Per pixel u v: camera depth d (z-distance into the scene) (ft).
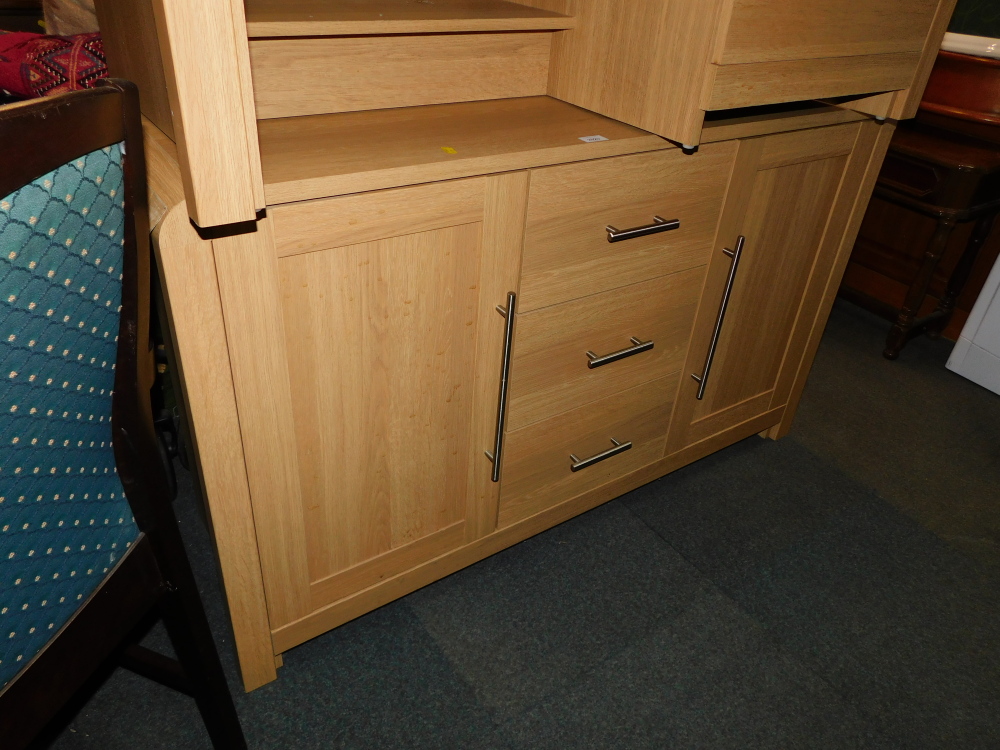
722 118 4.06
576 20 3.92
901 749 3.92
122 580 2.68
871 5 3.82
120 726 3.78
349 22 3.15
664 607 4.66
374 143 3.26
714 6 3.24
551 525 4.97
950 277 7.63
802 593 4.84
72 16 4.94
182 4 2.21
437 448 3.95
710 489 5.72
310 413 3.33
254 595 3.65
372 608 4.26
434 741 3.80
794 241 4.96
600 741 3.85
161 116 2.98
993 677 4.35
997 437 6.54
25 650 2.31
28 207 1.78
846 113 4.49
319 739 3.78
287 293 2.97
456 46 3.85
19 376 1.95
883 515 5.56
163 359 4.92
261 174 2.62
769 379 5.77
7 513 2.09
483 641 4.36
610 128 3.78
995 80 6.52
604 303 4.13
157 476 2.71
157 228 2.66
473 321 3.63
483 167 3.17
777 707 4.09
